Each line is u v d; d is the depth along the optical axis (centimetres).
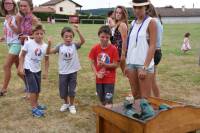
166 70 1005
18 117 573
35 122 552
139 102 414
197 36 2573
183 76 912
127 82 835
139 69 485
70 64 576
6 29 665
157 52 541
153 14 529
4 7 662
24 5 633
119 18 617
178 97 702
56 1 7988
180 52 1515
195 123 379
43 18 5769
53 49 580
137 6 465
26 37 635
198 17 8200
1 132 512
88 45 1764
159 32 532
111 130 407
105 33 550
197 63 1159
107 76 555
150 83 488
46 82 820
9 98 677
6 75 685
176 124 366
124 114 378
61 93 589
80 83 818
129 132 369
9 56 670
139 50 479
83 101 663
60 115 582
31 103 582
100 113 416
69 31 567
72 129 525
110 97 547
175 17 8144
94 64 567
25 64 568
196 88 779
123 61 573
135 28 486
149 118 359
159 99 434
